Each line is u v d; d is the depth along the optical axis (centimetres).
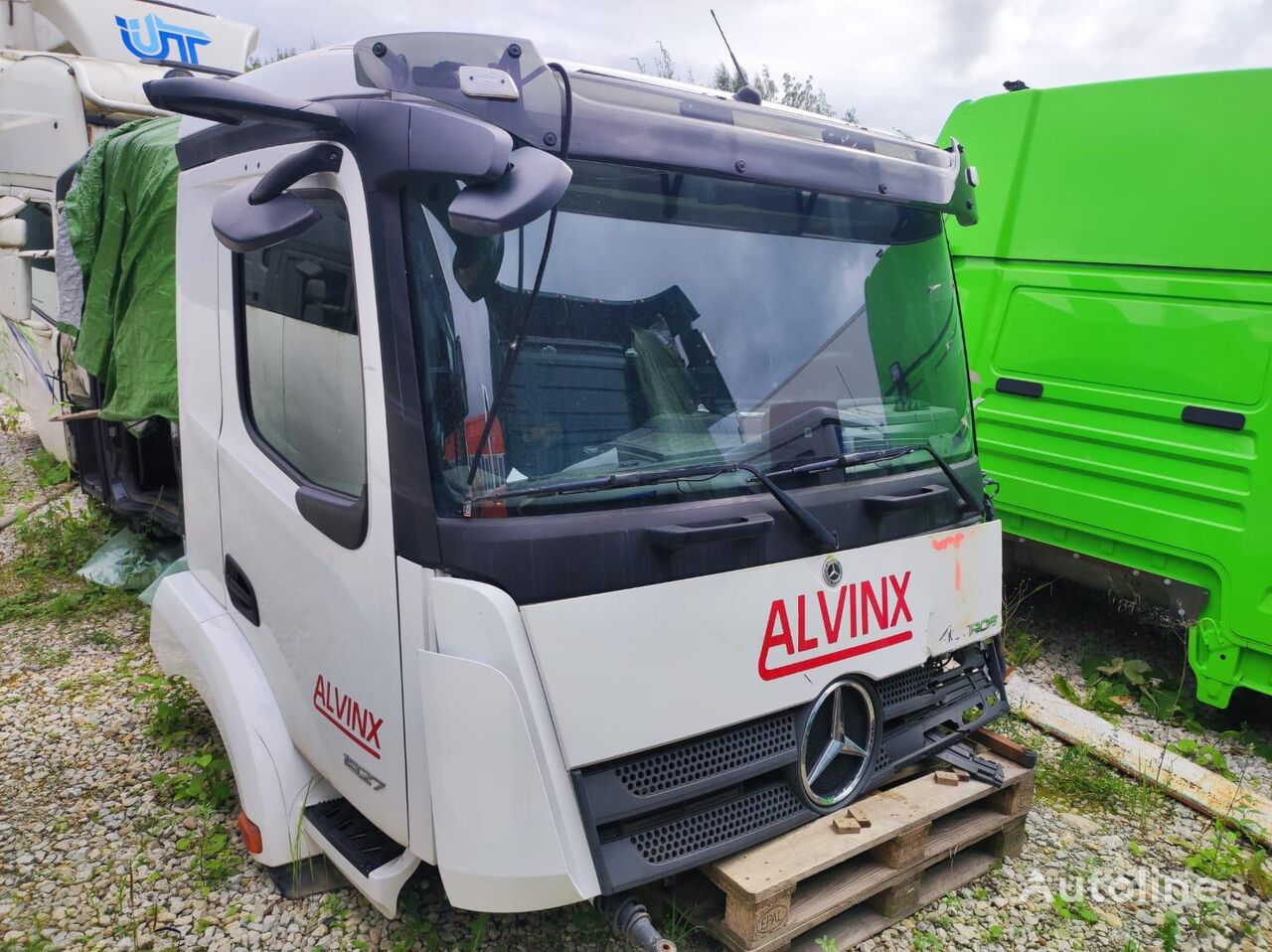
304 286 258
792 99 341
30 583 587
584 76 229
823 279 276
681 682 235
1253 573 448
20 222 646
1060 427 525
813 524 254
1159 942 305
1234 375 457
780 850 262
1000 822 318
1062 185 532
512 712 211
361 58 220
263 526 285
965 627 309
